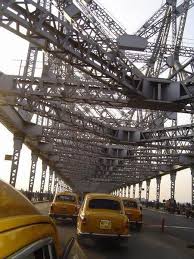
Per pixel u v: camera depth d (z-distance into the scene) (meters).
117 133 44.75
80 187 137.88
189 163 62.66
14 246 1.68
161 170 79.50
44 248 2.13
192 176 66.50
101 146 58.78
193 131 41.78
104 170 90.12
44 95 31.23
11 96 35.03
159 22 36.38
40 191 73.44
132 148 60.75
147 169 82.94
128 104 30.06
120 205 16.11
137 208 25.05
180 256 14.87
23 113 46.91
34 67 32.91
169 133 43.78
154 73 37.44
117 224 15.16
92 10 25.80
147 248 16.52
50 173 90.44
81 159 74.94
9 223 1.81
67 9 21.27
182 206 68.44
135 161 75.81
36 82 31.30
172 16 34.50
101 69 23.97
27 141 55.44
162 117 49.19
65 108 39.12
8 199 2.15
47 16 19.91
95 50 23.75
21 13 19.80
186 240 21.17
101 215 15.20
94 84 30.83
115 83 26.97
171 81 28.73
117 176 103.25
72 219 25.94
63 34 21.39
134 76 27.81
